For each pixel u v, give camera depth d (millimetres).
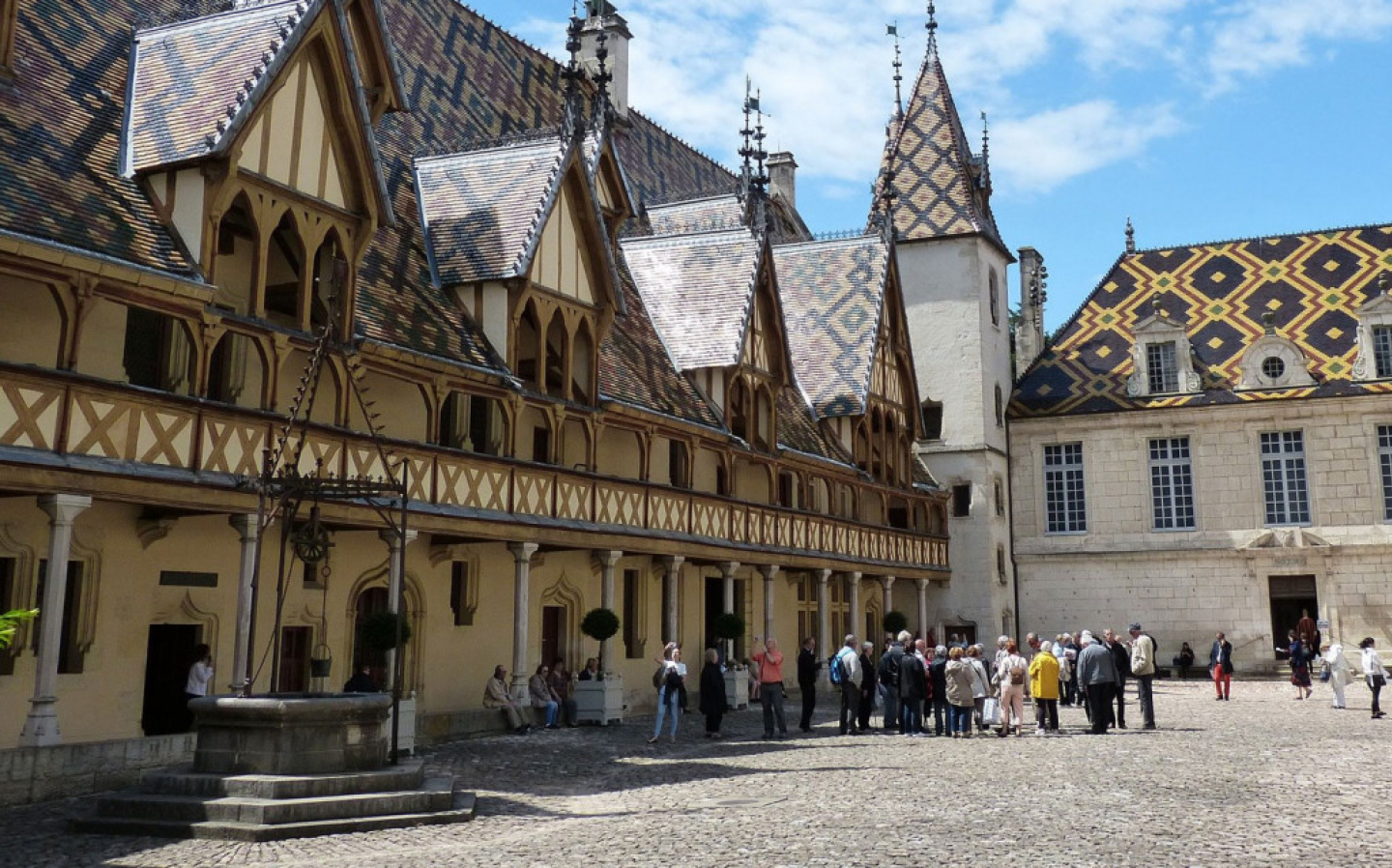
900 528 37688
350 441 17703
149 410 14555
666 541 25156
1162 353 43656
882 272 37625
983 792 12828
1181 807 11648
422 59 28516
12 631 9484
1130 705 27500
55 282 13797
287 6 18125
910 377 39281
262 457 16125
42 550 15109
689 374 29500
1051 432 44188
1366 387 40312
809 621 35438
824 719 24453
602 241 24297
